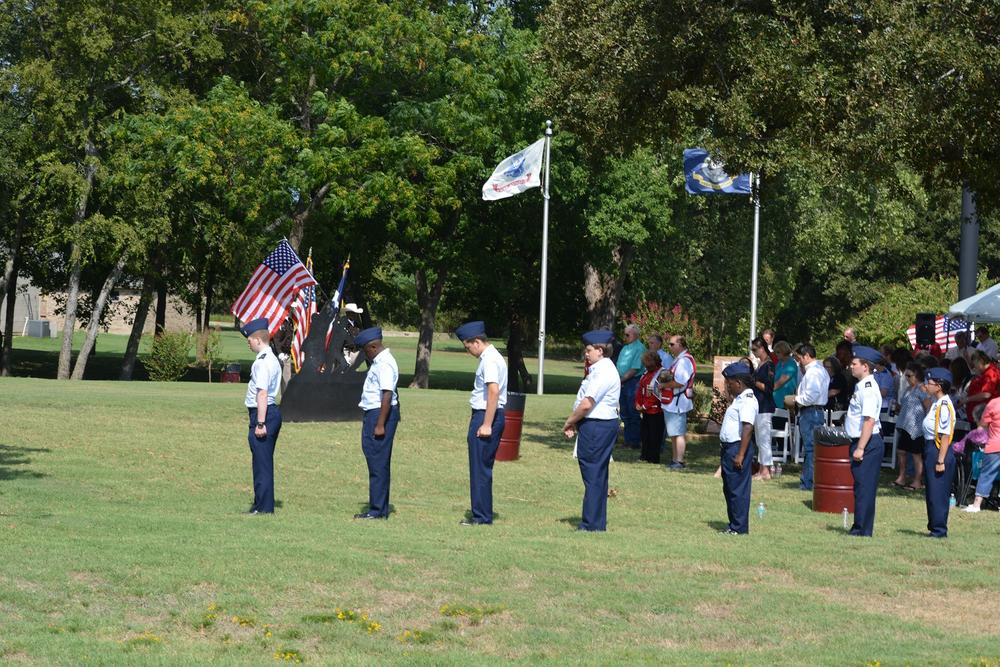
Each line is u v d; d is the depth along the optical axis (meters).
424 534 12.13
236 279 45.53
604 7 21.28
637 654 7.96
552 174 40.44
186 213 41.62
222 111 36.78
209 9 42.62
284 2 37.22
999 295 20.91
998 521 15.02
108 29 39.81
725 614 9.23
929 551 12.14
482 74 38.94
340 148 37.34
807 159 17.88
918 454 18.25
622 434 25.17
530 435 23.70
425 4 39.09
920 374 18.23
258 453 13.41
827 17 19.55
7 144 40.16
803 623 9.02
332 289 47.50
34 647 7.59
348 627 8.41
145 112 40.88
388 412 13.33
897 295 34.91
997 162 18.25
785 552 11.81
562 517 14.17
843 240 49.84
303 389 23.67
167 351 41.94
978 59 16.62
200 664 7.33
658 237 46.31
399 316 74.94
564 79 21.47
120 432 20.78
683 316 31.75
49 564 9.72
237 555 10.40
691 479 18.33
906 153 17.91
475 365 64.50
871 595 10.23
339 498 15.20
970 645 8.53
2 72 39.94
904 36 17.00
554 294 48.69
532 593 9.64
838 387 20.72
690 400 19.61
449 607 8.98
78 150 41.50
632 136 21.83
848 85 17.81
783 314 69.75
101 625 8.27
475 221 44.12
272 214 39.69
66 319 42.53
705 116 21.34
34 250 48.44
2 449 18.09
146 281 44.25
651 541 12.23
